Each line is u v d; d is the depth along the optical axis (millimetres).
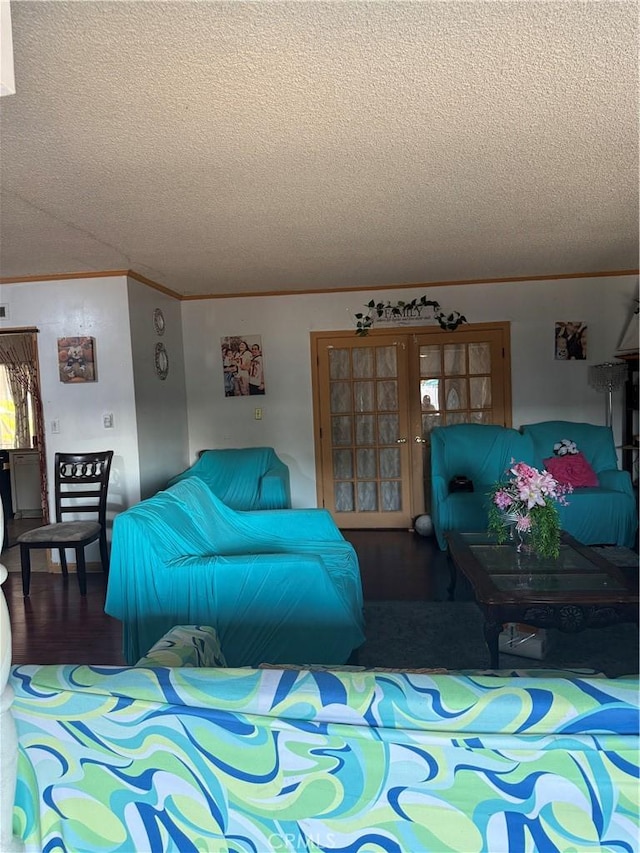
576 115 1884
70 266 3807
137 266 3910
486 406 5102
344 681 945
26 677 994
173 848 996
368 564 4168
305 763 917
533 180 2500
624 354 4781
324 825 936
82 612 3328
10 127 1817
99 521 3883
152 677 980
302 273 4391
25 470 6266
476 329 5051
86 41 1367
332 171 2307
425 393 5148
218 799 959
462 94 1715
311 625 2357
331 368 5211
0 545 932
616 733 853
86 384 4082
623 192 2697
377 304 5113
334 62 1510
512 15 1331
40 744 991
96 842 1022
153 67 1497
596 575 2463
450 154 2180
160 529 2467
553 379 5023
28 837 1031
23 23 1283
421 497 5199
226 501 4469
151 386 4426
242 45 1414
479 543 3004
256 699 924
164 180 2324
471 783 878
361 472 5262
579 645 2682
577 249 3949
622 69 1595
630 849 870
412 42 1433
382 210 2859
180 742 946
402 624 2992
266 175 2318
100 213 2717
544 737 849
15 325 4086
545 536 2625
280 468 4672
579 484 4242
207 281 4559
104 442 4102
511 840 887
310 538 3172
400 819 910
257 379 5238
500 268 4535
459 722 873
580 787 858
